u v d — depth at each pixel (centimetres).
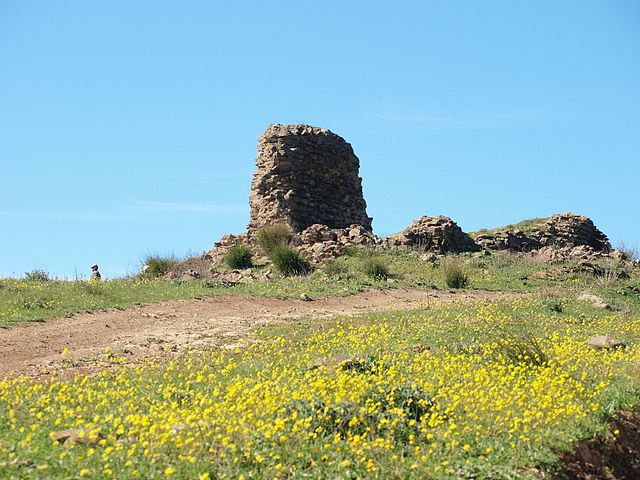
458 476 897
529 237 4469
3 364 1551
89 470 809
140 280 3050
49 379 1405
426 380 1264
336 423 1013
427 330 1892
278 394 1141
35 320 2028
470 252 3931
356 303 2581
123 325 2042
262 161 4244
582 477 978
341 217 4369
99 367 1534
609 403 1210
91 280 2938
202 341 1820
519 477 911
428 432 1005
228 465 859
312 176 4247
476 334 1845
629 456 1077
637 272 3412
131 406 1100
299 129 4334
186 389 1242
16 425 986
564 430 1065
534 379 1308
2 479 780
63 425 998
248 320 2164
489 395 1146
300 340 1783
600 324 2142
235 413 1013
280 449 920
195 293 2619
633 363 1495
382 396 1108
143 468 836
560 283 3120
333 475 878
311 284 2938
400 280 3073
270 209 4116
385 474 891
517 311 2317
